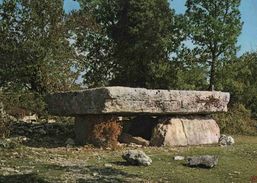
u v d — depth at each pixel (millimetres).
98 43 38000
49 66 28734
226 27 31625
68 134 22828
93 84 38094
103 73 38719
